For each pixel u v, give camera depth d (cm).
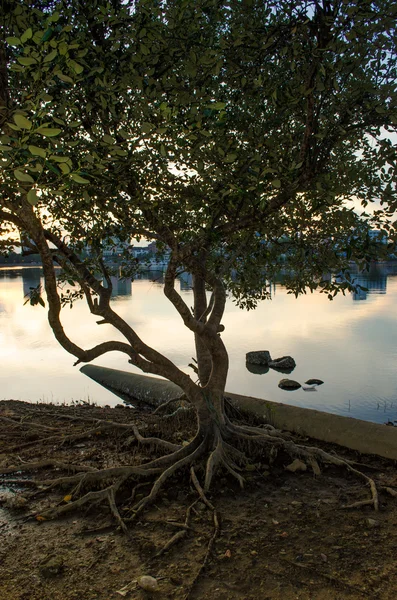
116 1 488
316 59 430
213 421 652
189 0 439
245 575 401
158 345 2134
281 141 568
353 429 743
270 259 707
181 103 459
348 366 1745
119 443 747
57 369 1708
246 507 529
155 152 516
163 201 600
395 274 8050
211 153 506
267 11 475
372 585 384
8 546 455
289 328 2745
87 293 595
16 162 317
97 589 384
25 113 322
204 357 767
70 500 548
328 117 493
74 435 773
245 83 500
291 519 500
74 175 305
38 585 391
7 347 2173
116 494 563
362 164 600
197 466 607
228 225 543
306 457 651
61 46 316
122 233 636
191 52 449
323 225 634
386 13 392
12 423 885
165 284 586
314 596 372
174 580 393
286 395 1362
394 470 642
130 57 483
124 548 447
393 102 459
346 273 540
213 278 676
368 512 516
